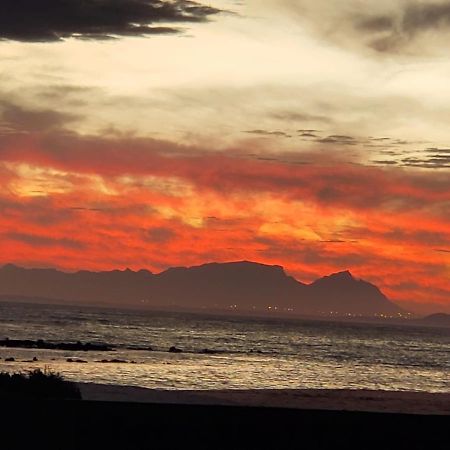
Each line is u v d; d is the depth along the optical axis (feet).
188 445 81.92
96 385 189.88
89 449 78.89
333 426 89.45
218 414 90.07
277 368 377.30
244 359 443.73
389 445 85.76
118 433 83.51
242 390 204.13
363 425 90.17
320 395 200.03
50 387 149.28
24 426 83.35
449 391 304.50
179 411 90.22
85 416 86.38
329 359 505.25
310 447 83.66
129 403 92.68
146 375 278.67
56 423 84.17
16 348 419.54
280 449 82.64
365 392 216.33
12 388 145.28
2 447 77.97
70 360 338.54
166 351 483.51
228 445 82.64
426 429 90.12
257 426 87.76
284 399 187.42
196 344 617.62
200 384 256.52
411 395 214.90
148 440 82.43
